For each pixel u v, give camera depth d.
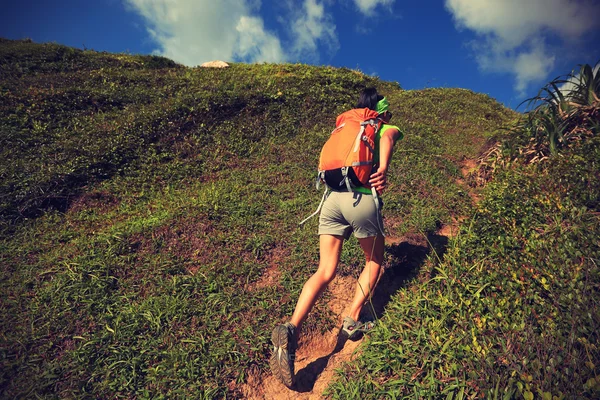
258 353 2.81
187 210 4.41
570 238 3.04
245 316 3.12
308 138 6.72
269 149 6.35
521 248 3.17
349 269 3.61
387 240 4.09
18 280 3.37
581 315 2.26
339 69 11.41
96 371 2.57
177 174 5.64
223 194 4.93
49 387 2.46
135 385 2.52
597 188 3.53
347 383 2.43
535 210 3.51
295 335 2.53
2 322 2.88
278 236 4.12
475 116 8.38
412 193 4.94
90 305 3.08
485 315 2.54
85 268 3.46
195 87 8.64
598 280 2.56
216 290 3.35
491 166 5.17
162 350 2.77
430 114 8.28
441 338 2.47
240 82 8.92
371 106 2.93
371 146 2.64
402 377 2.30
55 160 5.39
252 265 3.67
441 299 2.77
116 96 7.74
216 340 2.87
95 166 5.48
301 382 2.69
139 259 3.67
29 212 4.59
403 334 2.61
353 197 2.64
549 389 1.89
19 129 5.99
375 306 3.24
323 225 2.78
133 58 11.40
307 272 3.59
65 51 10.48
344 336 3.04
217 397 2.52
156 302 3.14
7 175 4.93
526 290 2.68
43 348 2.71
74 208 4.82
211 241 3.96
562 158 4.20
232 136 6.60
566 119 4.68
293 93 8.05
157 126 6.57
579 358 1.98
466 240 3.44
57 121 6.56
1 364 2.53
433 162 5.81
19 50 9.82
